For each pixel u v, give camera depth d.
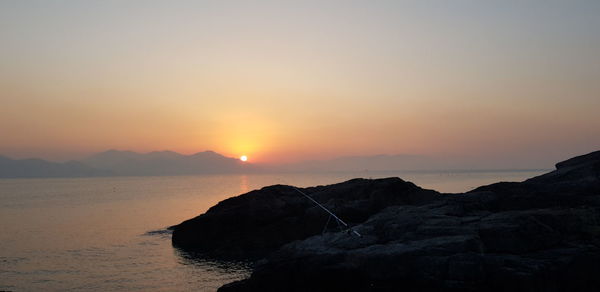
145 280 28.67
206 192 144.38
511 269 18.81
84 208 84.12
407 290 20.00
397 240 22.55
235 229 39.81
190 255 36.62
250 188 173.75
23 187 195.00
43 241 44.38
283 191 43.16
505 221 21.83
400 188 37.53
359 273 20.97
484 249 20.64
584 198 25.64
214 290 26.30
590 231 21.33
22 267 32.78
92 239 45.41
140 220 63.28
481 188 31.16
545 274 18.69
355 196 39.81
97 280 28.84
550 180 31.44
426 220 23.56
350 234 24.52
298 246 24.47
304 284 21.92
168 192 145.25
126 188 179.62
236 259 34.81
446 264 19.50
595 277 18.98
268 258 24.55
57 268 32.34
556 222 21.89
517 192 28.75
